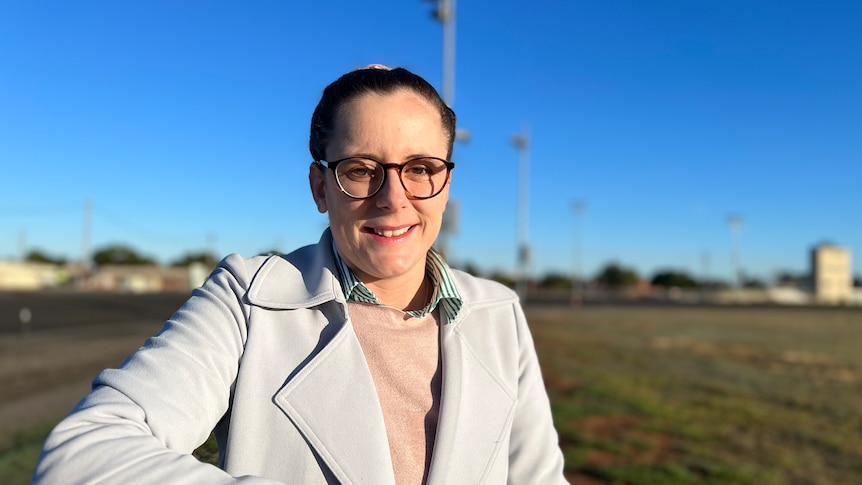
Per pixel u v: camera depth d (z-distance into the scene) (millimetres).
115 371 1110
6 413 6691
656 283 102875
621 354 16781
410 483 1300
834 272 99000
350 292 1426
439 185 1421
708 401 10227
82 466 926
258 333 1293
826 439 7902
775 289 97875
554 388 10797
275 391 1248
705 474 6258
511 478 1561
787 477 6336
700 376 13164
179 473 936
